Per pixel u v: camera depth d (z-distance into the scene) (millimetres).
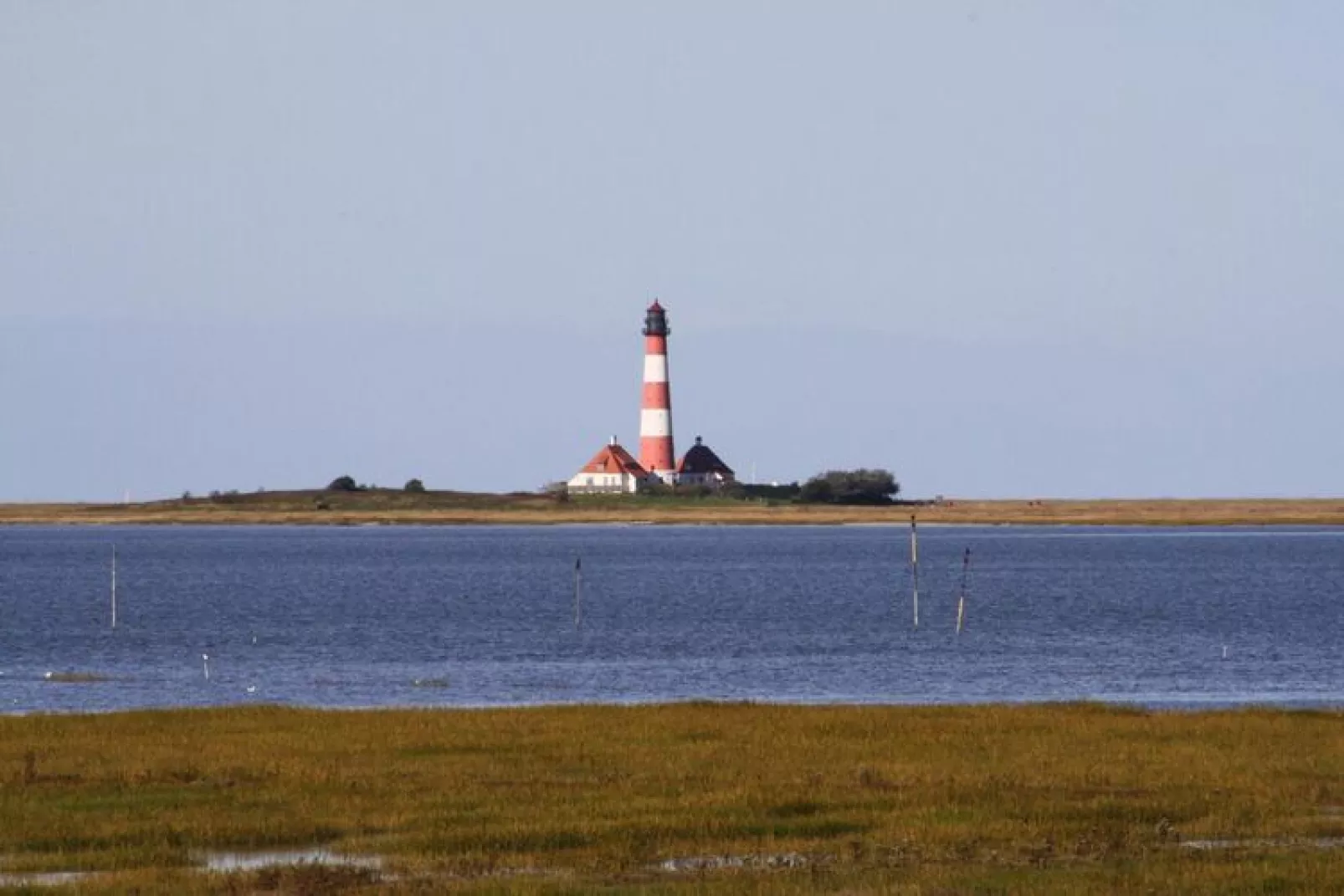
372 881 123750
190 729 199250
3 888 120688
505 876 125312
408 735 192625
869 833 138875
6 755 178875
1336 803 150250
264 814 146250
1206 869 124562
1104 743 185500
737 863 129250
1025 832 138375
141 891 120125
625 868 127625
